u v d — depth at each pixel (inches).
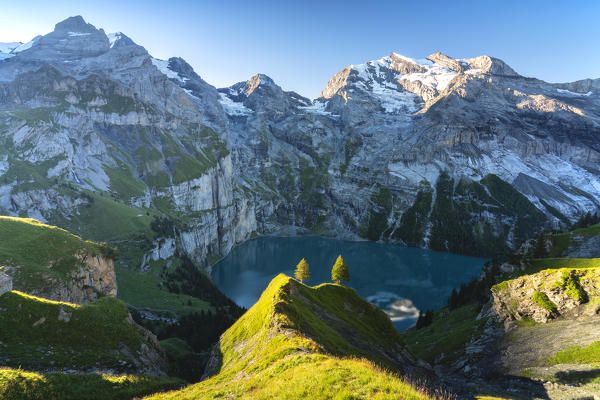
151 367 1911.9
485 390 1664.6
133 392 1390.3
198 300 5128.0
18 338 1552.7
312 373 830.5
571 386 1494.8
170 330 3641.7
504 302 2536.9
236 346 1935.3
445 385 1774.1
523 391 1610.5
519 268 3353.8
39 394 1138.0
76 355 1633.9
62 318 1787.6
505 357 2054.6
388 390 694.5
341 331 1923.0
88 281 3070.9
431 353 2765.7
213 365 1982.0
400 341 2299.5
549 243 4259.4
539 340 2022.6
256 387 932.0
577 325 1963.6
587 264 2883.9
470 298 3914.9
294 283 2235.5
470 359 2260.1
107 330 1905.8
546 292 2240.4
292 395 742.5
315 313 1999.3
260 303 2197.3
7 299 1690.5
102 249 3543.3
